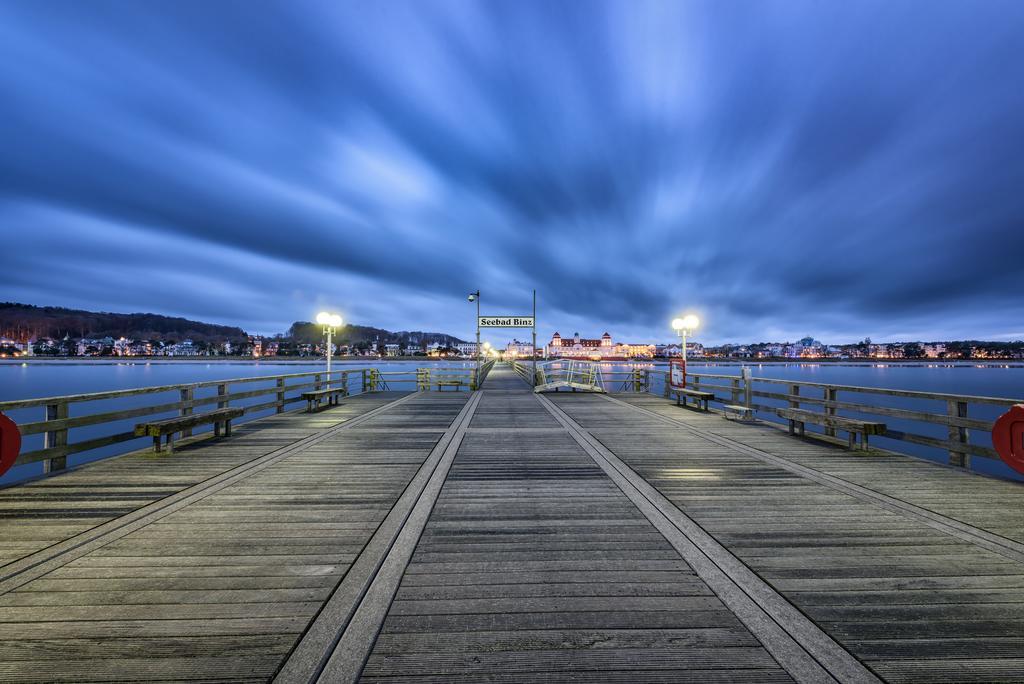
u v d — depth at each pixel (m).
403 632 2.48
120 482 5.27
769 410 9.11
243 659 2.27
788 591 2.91
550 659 2.28
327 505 4.54
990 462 22.00
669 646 2.38
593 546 3.58
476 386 18.48
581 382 18.41
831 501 4.63
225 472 5.72
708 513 4.31
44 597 2.81
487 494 4.89
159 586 2.95
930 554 3.43
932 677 2.17
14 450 4.86
